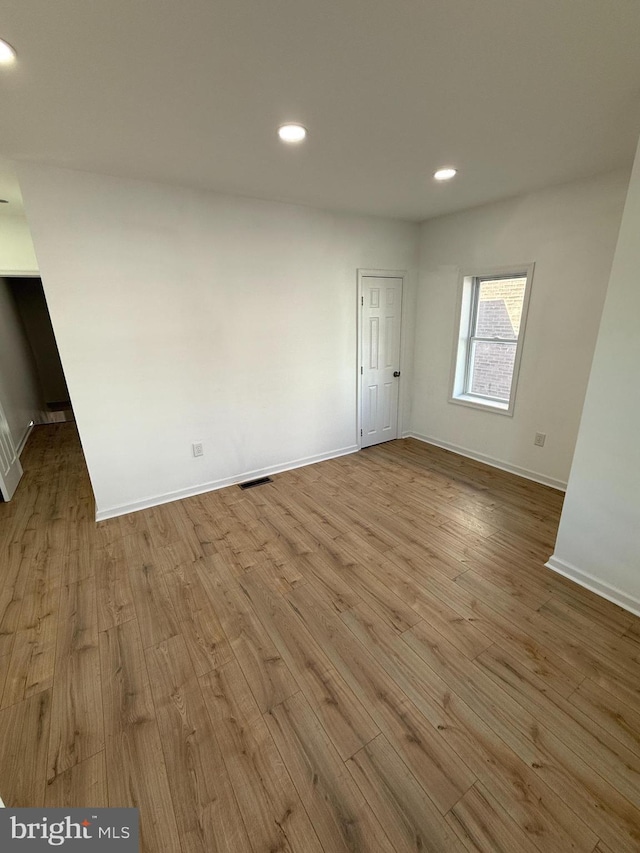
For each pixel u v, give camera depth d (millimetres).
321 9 1122
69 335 2580
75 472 3957
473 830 1157
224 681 1645
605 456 1978
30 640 1870
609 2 1116
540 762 1328
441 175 2592
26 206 2293
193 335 3041
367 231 3752
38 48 1253
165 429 3100
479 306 3865
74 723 1481
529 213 3117
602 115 1807
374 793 1251
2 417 3629
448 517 2930
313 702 1550
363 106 1686
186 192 2756
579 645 1790
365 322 4016
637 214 1702
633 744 1379
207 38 1234
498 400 3867
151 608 2064
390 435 4688
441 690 1590
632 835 1139
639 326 1768
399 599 2096
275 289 3344
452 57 1363
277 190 2855
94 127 1826
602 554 2070
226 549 2570
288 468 3889
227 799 1244
